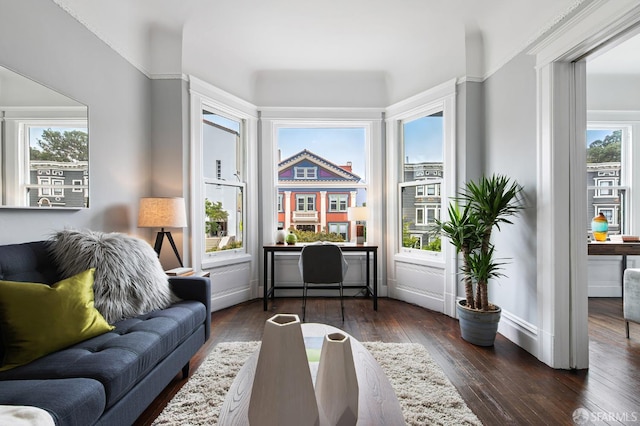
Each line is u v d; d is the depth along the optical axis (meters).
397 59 3.68
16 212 1.76
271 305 3.63
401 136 3.94
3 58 1.70
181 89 3.10
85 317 1.46
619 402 1.75
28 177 1.80
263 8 2.80
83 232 1.90
